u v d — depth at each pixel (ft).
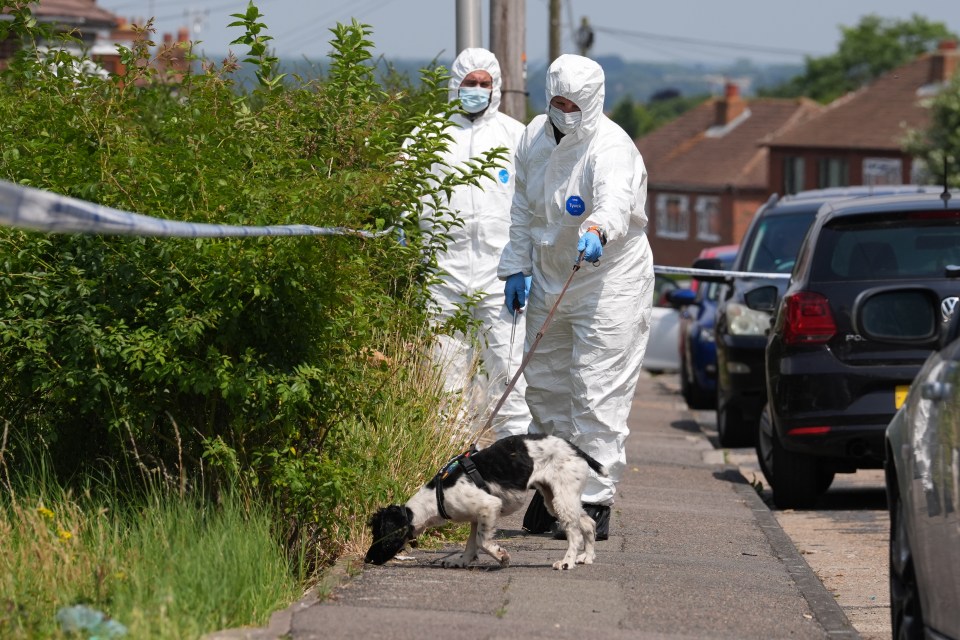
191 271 56.95
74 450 62.23
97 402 57.21
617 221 66.28
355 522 64.95
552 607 54.54
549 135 70.85
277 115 62.49
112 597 48.70
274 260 55.67
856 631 54.19
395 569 61.31
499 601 55.06
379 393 62.85
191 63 62.44
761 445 99.40
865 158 542.98
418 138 67.05
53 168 57.16
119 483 60.13
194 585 49.90
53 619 46.83
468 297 76.02
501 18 126.11
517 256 73.56
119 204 56.49
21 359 56.65
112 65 74.13
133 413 57.57
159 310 57.31
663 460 112.98
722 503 89.25
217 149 58.03
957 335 47.73
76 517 55.21
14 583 49.98
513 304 74.23
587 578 60.59
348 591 56.03
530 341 73.51
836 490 103.91
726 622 53.98
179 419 59.62
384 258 64.54
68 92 59.52
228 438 59.93
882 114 553.23
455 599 55.11
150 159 57.88
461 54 88.74
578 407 71.36
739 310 125.29
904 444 49.21
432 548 68.23
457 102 69.05
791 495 93.04
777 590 60.75
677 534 75.61
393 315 66.39
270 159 60.34
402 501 66.95
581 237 65.51
